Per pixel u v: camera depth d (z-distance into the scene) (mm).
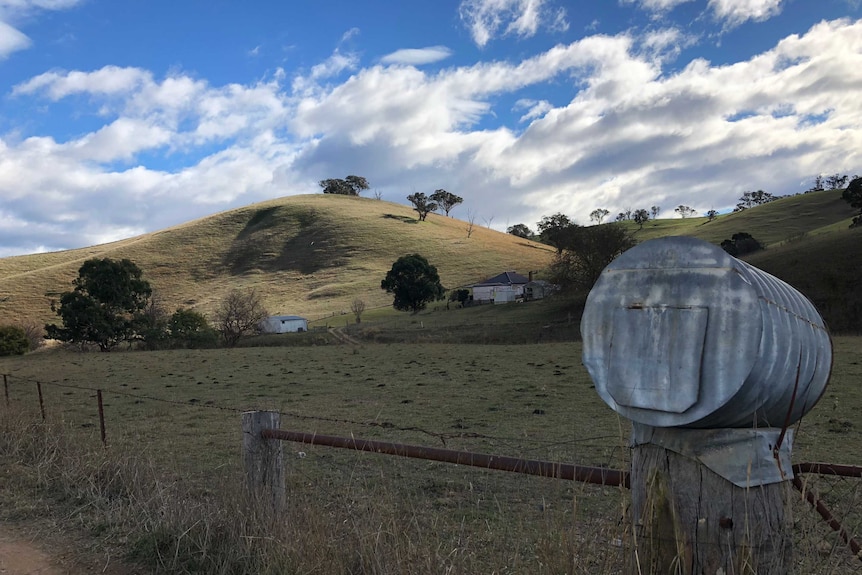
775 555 2197
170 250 121312
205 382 19859
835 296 41125
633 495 2404
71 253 131500
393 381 18500
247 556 4230
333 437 4281
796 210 120000
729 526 2168
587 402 13555
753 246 70812
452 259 110062
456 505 5965
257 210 139750
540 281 81438
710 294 2160
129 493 5969
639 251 2322
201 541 4648
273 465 4777
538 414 12320
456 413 12766
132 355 32344
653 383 2234
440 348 29672
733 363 2090
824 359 2471
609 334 2365
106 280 55531
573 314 54938
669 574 2232
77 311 54125
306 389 17406
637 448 2398
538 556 3219
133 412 13344
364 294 93688
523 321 56281
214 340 49656
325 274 105062
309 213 135375
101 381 20984
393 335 52281
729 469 2178
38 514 5797
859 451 8391
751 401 2137
